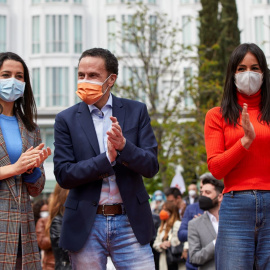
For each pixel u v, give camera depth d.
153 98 37.50
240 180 7.32
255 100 7.56
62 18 58.81
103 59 7.61
